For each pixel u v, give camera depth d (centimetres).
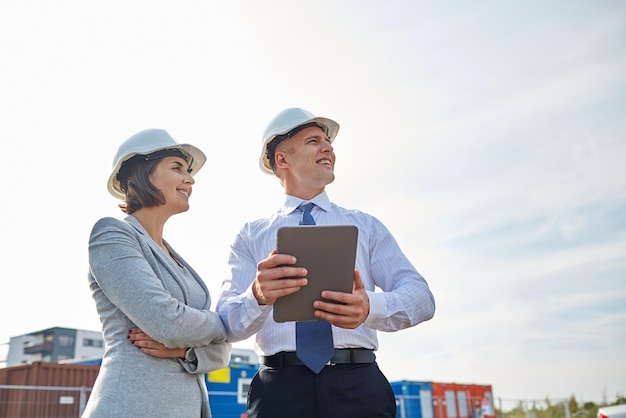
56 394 1220
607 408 642
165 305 217
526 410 2198
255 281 238
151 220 262
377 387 241
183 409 219
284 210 292
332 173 292
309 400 231
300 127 298
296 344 236
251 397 247
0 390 1157
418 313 258
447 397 1947
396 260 282
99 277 226
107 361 221
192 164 294
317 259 205
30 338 4716
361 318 219
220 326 237
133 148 260
